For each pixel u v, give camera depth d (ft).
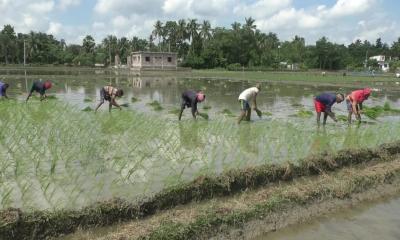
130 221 18.69
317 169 26.35
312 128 39.88
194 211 19.11
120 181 22.02
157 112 52.13
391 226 20.24
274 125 39.91
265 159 27.17
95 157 26.03
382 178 25.61
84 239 17.02
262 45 320.29
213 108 59.31
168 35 322.96
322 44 317.22
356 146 31.14
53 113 42.24
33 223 16.76
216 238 18.02
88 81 123.65
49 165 23.98
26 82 108.27
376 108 54.80
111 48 354.13
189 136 33.65
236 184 22.90
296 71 269.64
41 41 320.50
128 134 32.86
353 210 22.09
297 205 21.33
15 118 37.86
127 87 101.55
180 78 157.17
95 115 41.81
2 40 292.81
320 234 19.19
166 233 16.99
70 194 19.94
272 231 19.27
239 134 35.14
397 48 402.72
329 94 42.11
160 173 23.58
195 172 23.95
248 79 149.89
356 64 342.64
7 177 21.79
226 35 297.94
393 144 31.81
